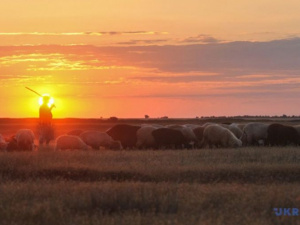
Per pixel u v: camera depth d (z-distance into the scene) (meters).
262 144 41.09
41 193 18.73
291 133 40.94
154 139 40.06
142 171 24.22
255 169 24.45
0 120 113.31
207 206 16.94
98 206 16.91
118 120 111.06
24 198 18.22
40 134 38.19
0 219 15.50
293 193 18.33
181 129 41.69
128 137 40.44
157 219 15.34
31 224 15.11
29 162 25.97
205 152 31.19
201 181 23.28
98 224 14.91
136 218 15.27
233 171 24.27
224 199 17.70
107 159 28.03
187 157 28.94
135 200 17.27
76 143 35.00
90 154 29.62
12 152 31.45
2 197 18.16
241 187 19.86
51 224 15.14
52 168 24.75
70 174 24.36
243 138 41.66
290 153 29.95
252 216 15.60
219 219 15.05
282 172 24.30
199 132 43.81
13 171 24.59
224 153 30.56
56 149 34.81
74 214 16.17
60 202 17.16
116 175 24.17
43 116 38.25
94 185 20.02
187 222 14.94
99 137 38.59
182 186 19.91
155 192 18.33
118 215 16.02
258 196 18.05
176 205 16.80
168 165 25.72
